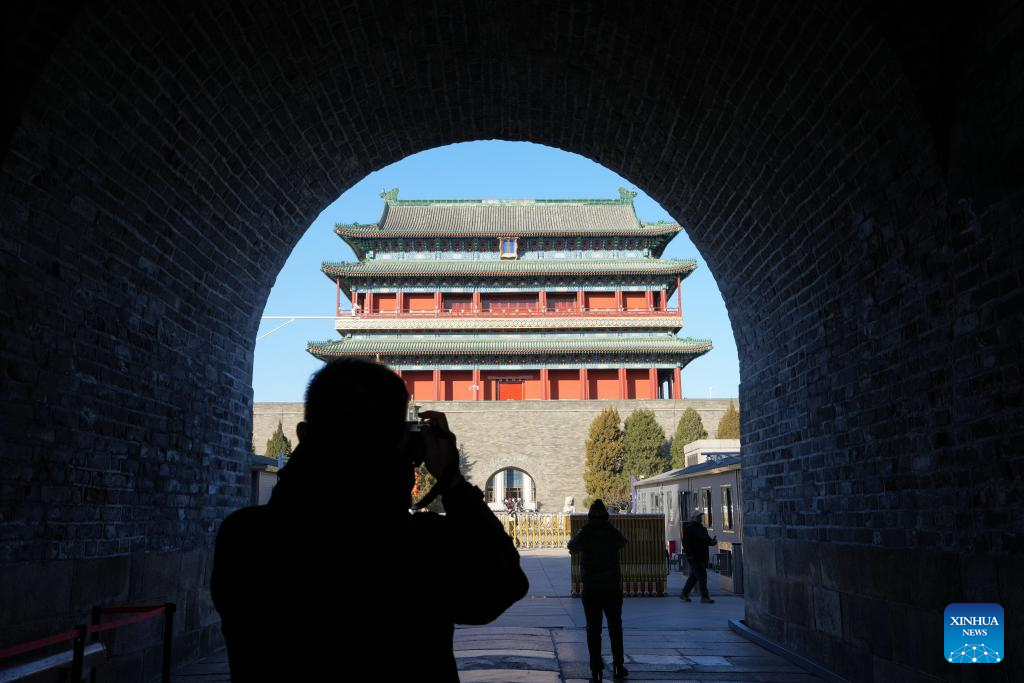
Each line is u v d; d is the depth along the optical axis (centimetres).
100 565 728
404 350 6169
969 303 605
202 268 952
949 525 639
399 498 183
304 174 1078
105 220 731
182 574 913
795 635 995
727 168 995
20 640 607
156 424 847
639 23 886
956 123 610
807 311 945
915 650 693
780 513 1050
